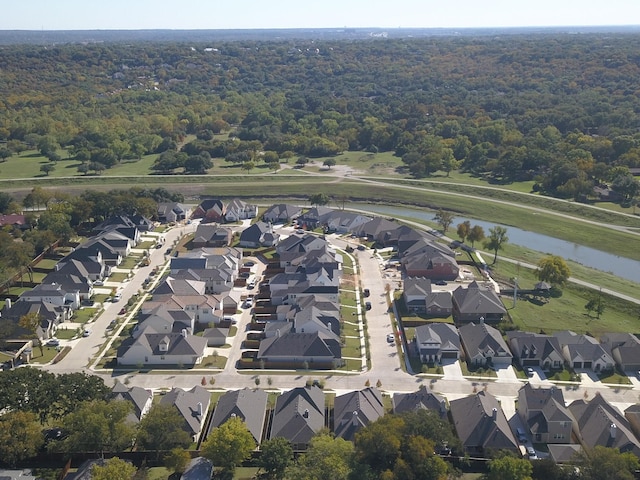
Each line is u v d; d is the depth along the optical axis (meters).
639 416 110.69
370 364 135.12
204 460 99.31
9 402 105.00
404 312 158.25
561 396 113.81
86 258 184.62
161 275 182.88
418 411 104.75
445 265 179.62
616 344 137.38
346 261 194.62
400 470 91.69
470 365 134.50
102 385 114.00
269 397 122.69
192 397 116.00
